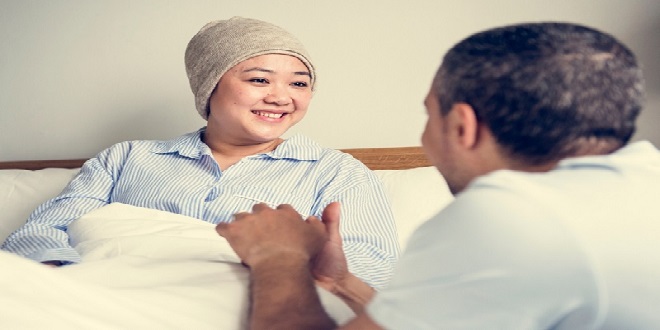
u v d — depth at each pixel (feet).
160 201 5.02
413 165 6.98
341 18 7.07
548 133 2.17
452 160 2.40
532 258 1.92
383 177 6.35
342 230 4.79
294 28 7.09
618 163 2.17
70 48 7.13
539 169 2.25
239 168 5.24
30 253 4.36
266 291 2.64
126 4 7.06
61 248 4.21
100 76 7.16
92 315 2.58
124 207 4.46
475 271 1.97
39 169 7.10
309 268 2.82
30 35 7.11
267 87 5.19
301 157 5.32
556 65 2.15
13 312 2.40
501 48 2.25
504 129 2.21
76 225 4.50
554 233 1.93
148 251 3.90
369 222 4.94
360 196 5.09
